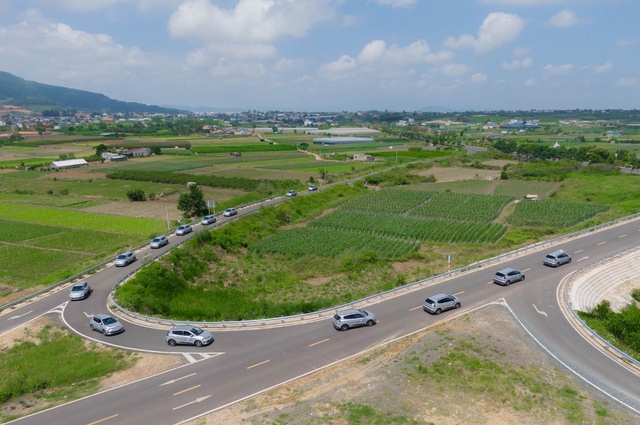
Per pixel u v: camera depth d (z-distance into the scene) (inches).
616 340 1569.9
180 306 2071.9
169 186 5743.1
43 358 1488.7
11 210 4434.1
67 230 3622.0
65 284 2294.5
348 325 1641.2
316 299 2149.4
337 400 1187.9
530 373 1312.7
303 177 6181.1
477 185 5575.8
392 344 1505.9
